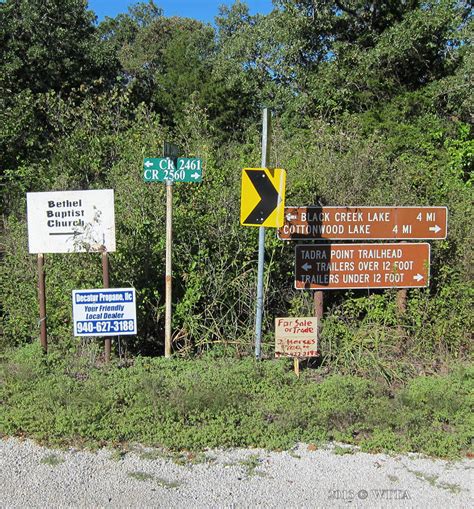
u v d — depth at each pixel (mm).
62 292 6965
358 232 6926
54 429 4812
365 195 8242
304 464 4500
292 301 7199
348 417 5121
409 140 13453
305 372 6238
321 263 6855
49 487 4066
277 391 5586
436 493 4109
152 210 7391
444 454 4688
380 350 6754
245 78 21734
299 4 19969
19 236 8109
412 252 6992
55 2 20859
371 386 5750
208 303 7074
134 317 6320
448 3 17500
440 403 5332
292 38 19922
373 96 17234
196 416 5020
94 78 22094
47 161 13219
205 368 6180
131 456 4539
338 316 7059
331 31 19875
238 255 7219
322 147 9672
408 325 7062
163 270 7133
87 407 5078
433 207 7027
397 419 5027
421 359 6836
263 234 6328
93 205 6340
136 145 9266
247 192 6191
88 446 4648
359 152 8945
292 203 7641
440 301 7062
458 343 6980
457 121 14914
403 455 4703
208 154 8461
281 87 20547
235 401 5258
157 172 6273
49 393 5297
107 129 12273
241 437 4805
